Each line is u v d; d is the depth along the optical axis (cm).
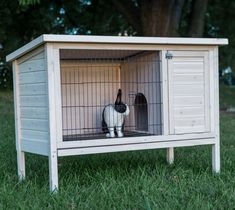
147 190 363
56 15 1235
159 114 427
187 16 1287
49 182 392
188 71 428
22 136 433
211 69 438
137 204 329
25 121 425
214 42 430
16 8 1091
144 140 412
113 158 523
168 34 1078
